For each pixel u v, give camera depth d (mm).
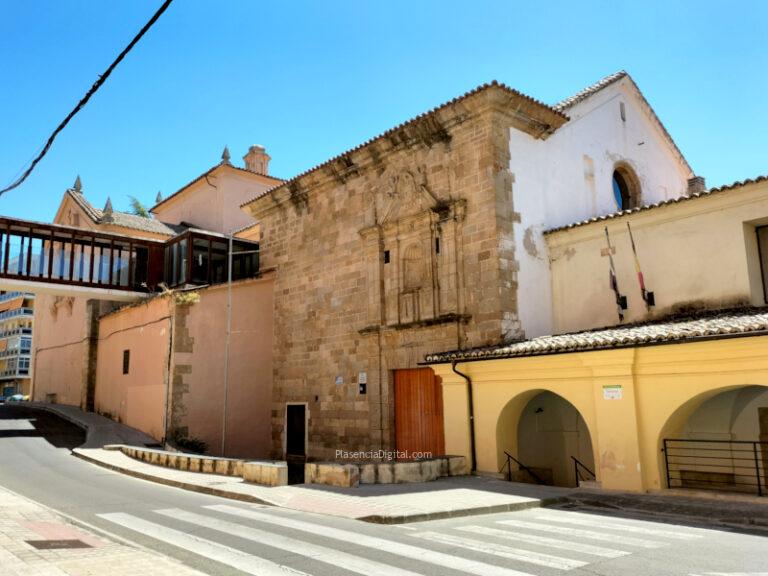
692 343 11250
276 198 24703
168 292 23391
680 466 14156
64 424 26797
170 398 22219
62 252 26188
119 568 6234
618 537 8188
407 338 18812
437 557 7059
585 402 13094
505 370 14586
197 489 13469
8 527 8508
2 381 79062
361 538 8172
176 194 38656
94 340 30953
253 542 7945
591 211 20359
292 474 21859
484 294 16938
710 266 15453
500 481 13516
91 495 12461
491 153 17266
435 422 17875
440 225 18328
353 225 21438
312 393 22031
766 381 10570
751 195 14875
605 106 21875
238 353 23781
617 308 16906
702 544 7723
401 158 19938
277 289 24547
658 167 24078
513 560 6895
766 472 13289
